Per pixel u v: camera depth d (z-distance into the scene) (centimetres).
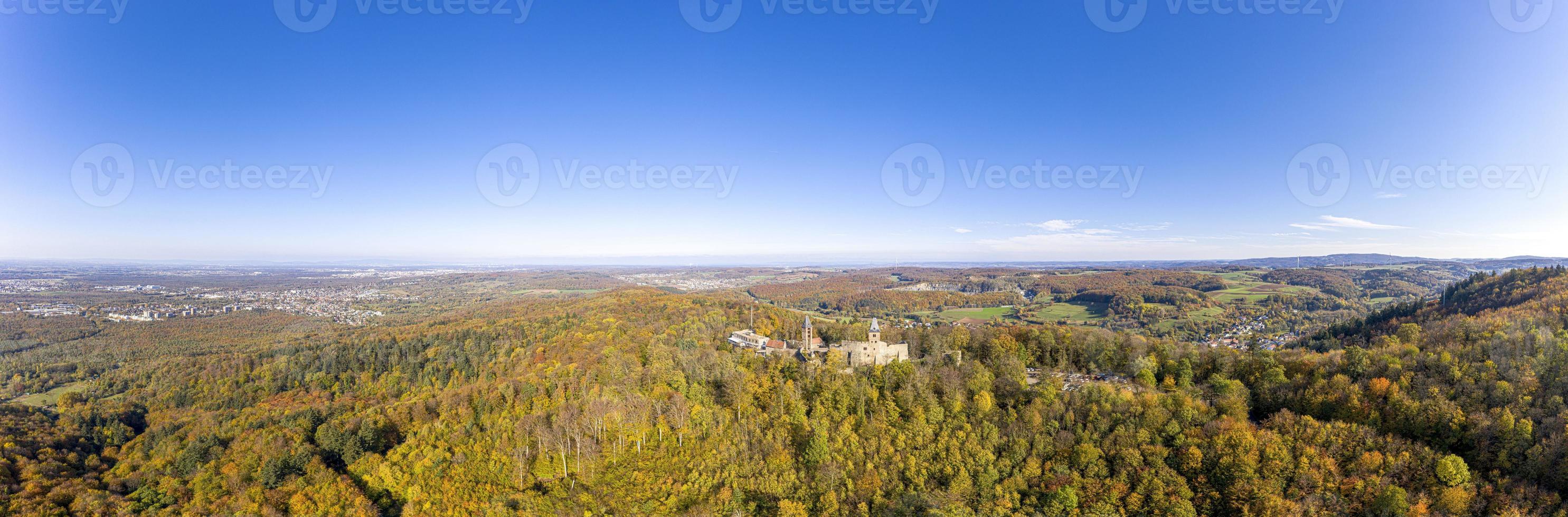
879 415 10162
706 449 10125
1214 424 9031
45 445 11494
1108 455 9000
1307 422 9062
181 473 10875
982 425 9775
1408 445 8388
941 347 13712
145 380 15938
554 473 9981
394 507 9956
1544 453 7675
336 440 11381
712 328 16688
